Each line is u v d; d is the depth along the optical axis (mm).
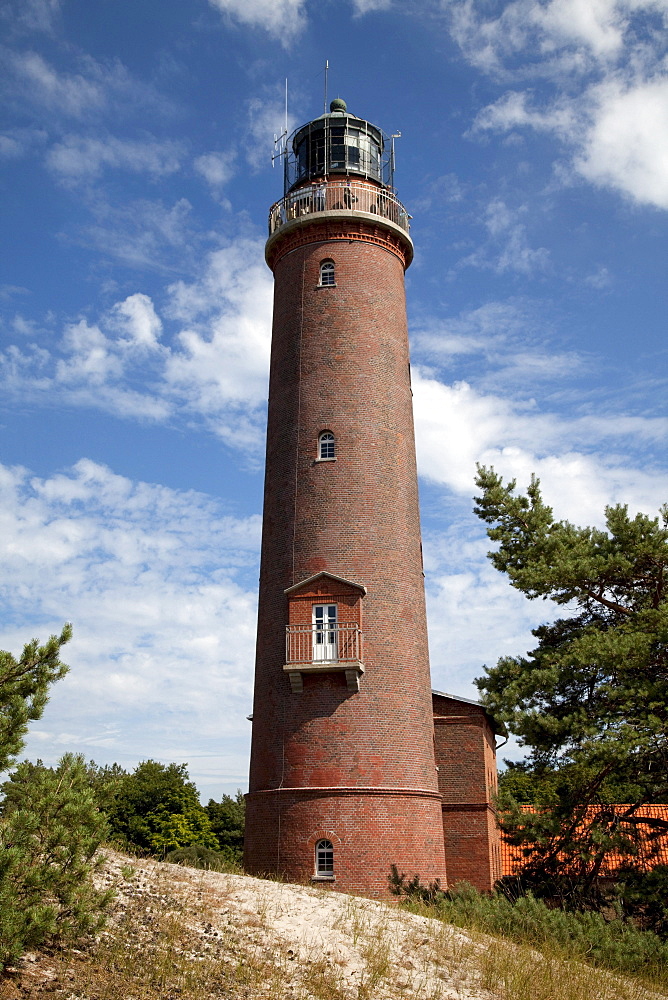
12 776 13102
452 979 16828
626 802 28375
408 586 32062
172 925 16016
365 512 31938
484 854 36344
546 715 27250
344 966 16109
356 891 27406
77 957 13633
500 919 22422
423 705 31219
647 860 26828
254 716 31500
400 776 29219
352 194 36031
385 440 33312
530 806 29156
